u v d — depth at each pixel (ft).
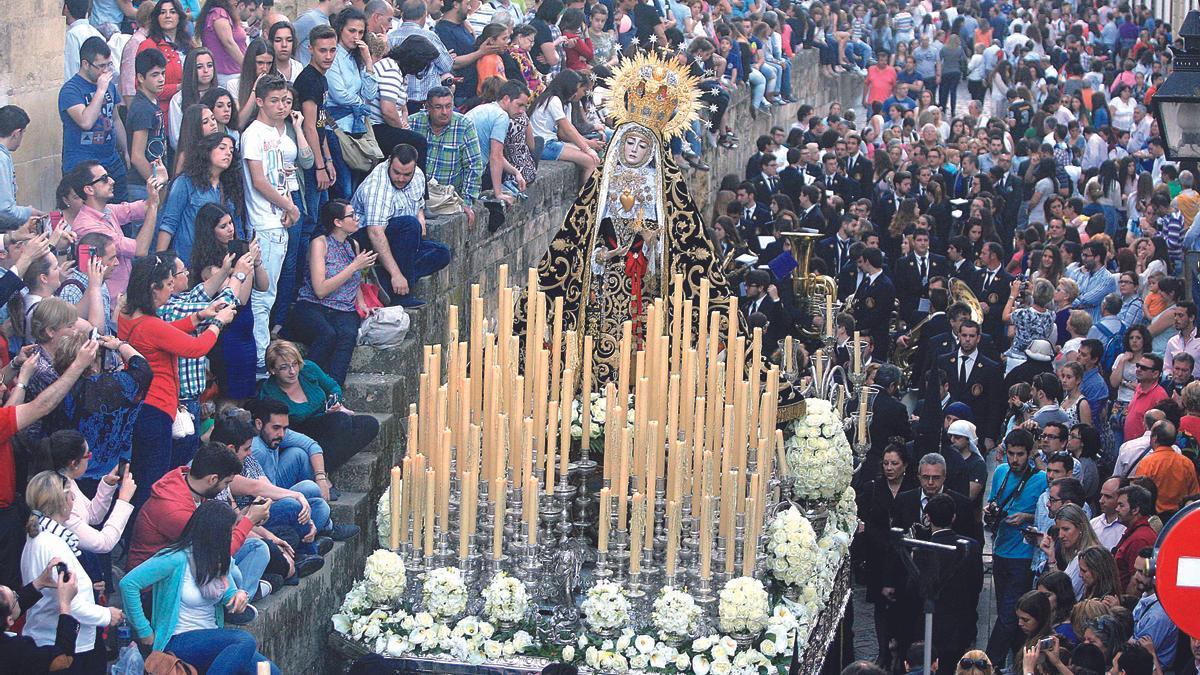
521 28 69.62
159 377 38.55
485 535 41.01
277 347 43.78
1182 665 40.60
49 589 33.65
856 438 51.34
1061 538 44.11
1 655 32.14
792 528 41.55
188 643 35.55
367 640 40.52
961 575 44.98
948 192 95.09
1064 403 58.08
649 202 43.39
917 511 47.78
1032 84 135.54
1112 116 125.70
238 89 48.24
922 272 73.92
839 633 46.16
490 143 59.21
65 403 36.27
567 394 40.65
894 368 54.39
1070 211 87.66
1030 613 40.83
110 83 46.96
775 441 43.32
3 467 34.32
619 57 45.98
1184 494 49.03
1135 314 66.59
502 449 40.01
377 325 48.47
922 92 130.11
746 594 39.45
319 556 41.50
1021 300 68.18
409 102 59.82
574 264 43.55
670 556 39.73
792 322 61.00
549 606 40.78
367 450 46.26
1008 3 177.58
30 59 47.65
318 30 48.52
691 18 98.32
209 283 41.86
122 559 39.37
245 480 40.40
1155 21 153.58
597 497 42.60
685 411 40.96
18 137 43.04
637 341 44.06
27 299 38.27
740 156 105.19
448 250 52.29
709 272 43.78
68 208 41.27
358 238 50.08
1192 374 57.88
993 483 49.49
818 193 86.07
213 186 43.75
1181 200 77.25
